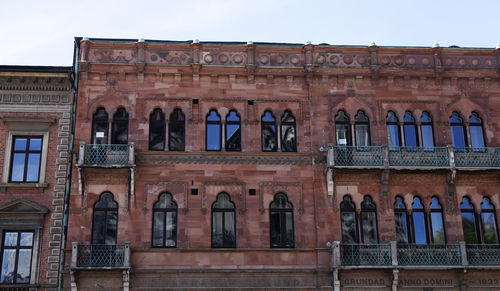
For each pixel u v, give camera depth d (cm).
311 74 3162
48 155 2956
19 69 3038
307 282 2870
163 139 3052
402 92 3209
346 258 2878
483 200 3091
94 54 3127
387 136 3139
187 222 2916
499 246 3002
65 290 2755
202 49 3188
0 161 2933
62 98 3052
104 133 3036
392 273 2831
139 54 3123
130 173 2908
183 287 2809
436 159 3050
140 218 2898
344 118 3162
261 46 3206
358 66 3228
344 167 2938
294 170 3034
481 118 3228
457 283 2908
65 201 2883
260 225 2942
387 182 3005
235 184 2988
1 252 2814
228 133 3091
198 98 3108
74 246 2738
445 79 3253
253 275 2858
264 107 3131
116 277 2783
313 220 2966
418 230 3017
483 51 3309
